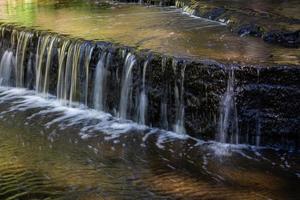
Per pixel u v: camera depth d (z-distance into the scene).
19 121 9.69
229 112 8.43
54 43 10.92
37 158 8.09
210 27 11.92
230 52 9.44
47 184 7.25
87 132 9.13
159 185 7.22
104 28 11.87
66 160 8.03
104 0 16.48
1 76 12.05
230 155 8.12
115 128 9.29
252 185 7.21
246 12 12.30
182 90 8.81
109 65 9.86
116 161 7.98
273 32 10.40
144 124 9.39
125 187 7.16
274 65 8.30
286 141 8.29
